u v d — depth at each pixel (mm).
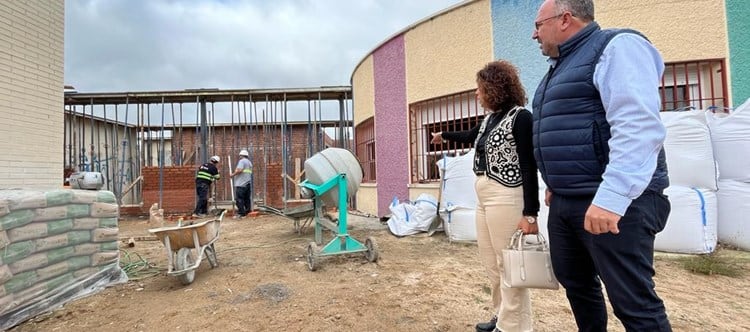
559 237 1616
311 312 2635
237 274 3613
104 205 3387
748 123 3736
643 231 1323
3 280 2516
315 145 11656
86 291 3158
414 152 6898
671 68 4824
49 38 6008
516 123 1894
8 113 5359
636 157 1185
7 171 5344
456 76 6148
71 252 3059
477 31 5883
